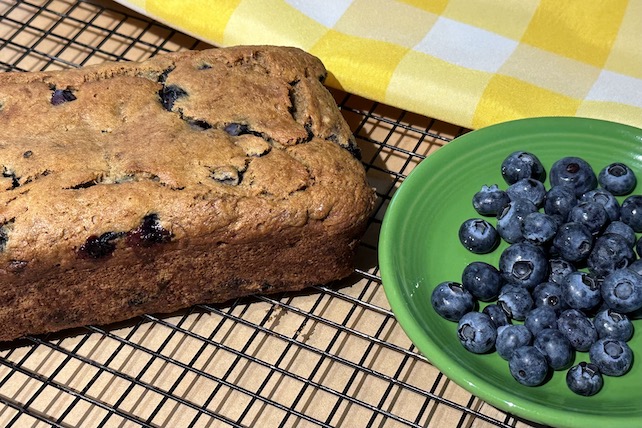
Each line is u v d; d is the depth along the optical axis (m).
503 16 0.48
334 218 0.38
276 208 0.38
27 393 0.39
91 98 0.40
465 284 0.38
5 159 0.38
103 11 0.53
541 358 0.35
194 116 0.40
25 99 0.40
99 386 0.39
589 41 0.48
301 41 0.47
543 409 0.34
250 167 0.38
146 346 0.40
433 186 0.41
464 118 0.45
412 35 0.47
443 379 0.39
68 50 0.51
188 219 0.37
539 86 0.45
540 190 0.40
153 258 0.38
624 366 0.36
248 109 0.40
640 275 0.37
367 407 0.37
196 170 0.38
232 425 0.37
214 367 0.40
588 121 0.42
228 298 0.41
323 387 0.38
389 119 0.48
